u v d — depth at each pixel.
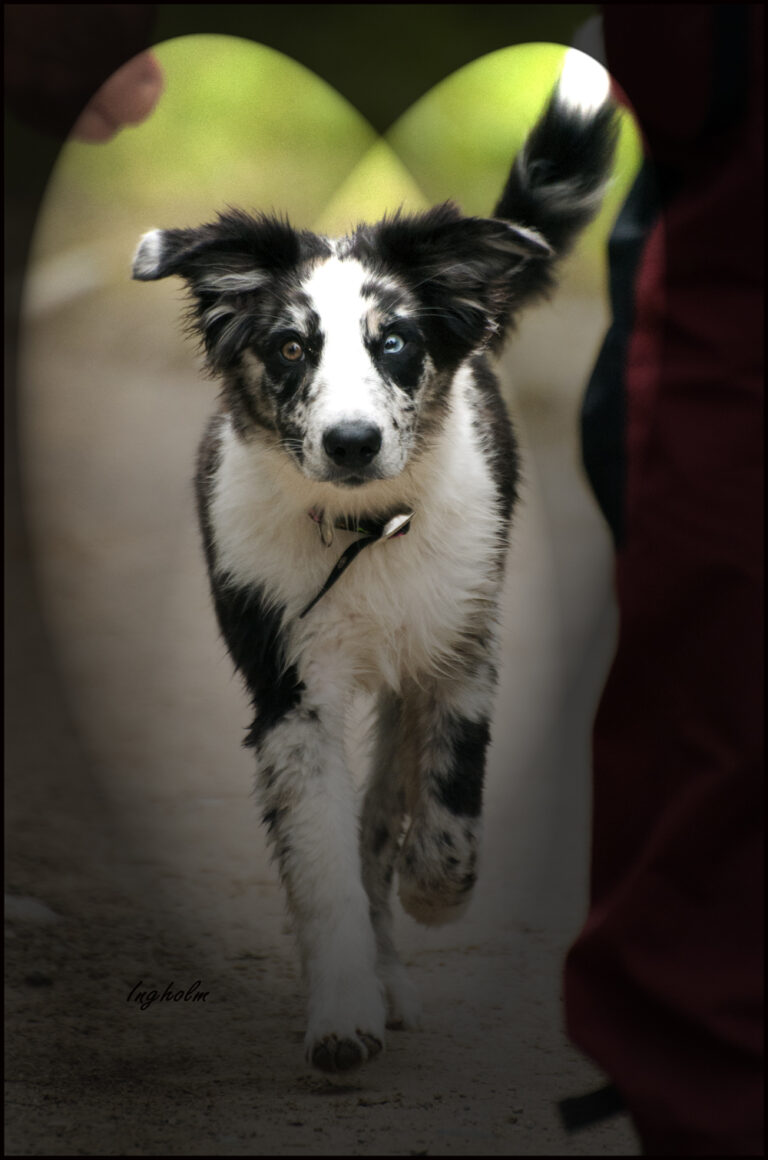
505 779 7.54
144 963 5.63
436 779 5.46
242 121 12.35
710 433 3.02
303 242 5.54
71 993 5.34
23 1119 4.24
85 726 8.55
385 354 5.22
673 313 3.13
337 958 4.64
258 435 5.41
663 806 3.12
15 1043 4.89
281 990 5.45
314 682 5.29
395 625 5.36
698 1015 2.94
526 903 6.27
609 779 3.28
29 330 15.52
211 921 6.04
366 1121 4.22
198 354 5.70
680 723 3.07
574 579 9.78
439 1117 4.24
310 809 5.02
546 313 9.98
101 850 6.82
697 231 3.04
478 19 23.45
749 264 3.00
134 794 7.56
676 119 3.05
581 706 8.29
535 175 6.17
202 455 6.10
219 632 5.78
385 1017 4.82
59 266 15.85
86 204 15.58
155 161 12.88
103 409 14.35
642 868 3.07
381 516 5.33
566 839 6.94
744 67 2.93
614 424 3.75
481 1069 4.70
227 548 5.48
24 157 18.98
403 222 5.48
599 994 3.16
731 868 2.96
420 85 23.06
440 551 5.43
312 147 12.48
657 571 3.09
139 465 13.64
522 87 15.04
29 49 5.35
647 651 3.14
